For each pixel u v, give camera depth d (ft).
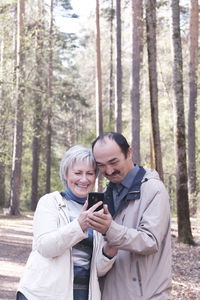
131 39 64.59
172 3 42.57
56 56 101.50
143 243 8.98
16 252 38.58
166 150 90.38
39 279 8.82
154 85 41.91
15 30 70.49
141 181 9.68
